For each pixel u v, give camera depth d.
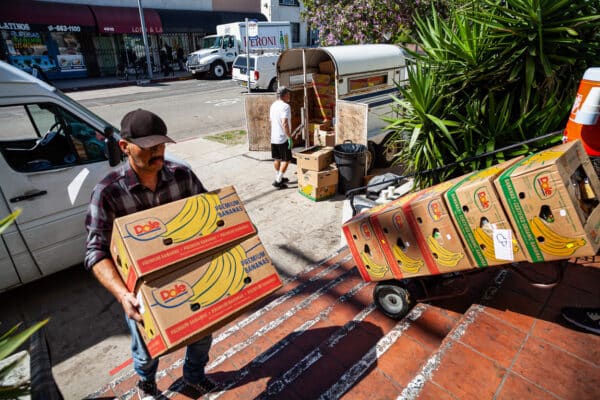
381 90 7.60
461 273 2.76
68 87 18.70
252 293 1.96
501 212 2.12
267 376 2.57
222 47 21.47
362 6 9.67
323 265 4.39
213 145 9.73
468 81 3.93
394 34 9.68
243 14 27.97
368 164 7.14
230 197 2.09
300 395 2.33
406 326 2.72
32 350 2.04
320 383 2.41
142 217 1.84
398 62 7.77
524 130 3.79
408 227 2.53
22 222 3.64
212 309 1.83
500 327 2.41
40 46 20.75
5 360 1.99
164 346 1.70
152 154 1.83
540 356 2.17
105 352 3.41
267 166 8.19
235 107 14.33
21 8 19.08
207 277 1.87
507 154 3.68
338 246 4.99
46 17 19.73
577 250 1.94
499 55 3.81
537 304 2.61
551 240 2.01
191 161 8.57
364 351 2.67
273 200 6.49
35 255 3.78
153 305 1.72
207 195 2.04
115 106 14.23
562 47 3.71
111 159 3.94
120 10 22.41
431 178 4.12
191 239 1.89
